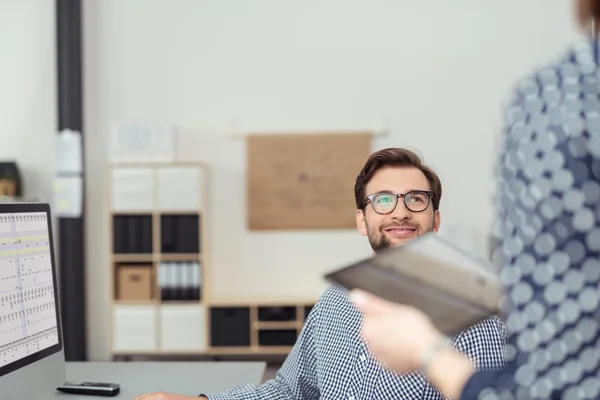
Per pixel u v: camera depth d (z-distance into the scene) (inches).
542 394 29.2
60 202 216.8
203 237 212.5
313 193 223.3
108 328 226.4
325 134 222.4
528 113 30.6
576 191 28.8
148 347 212.4
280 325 210.7
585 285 28.9
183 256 212.4
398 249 34.2
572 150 28.9
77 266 217.5
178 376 82.6
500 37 221.9
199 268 212.5
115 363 90.1
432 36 223.5
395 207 65.4
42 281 69.8
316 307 70.4
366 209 67.2
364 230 70.5
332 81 225.1
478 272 32.7
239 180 226.1
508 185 31.0
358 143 222.4
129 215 214.5
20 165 229.0
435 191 68.0
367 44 224.5
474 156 222.1
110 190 212.8
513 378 29.8
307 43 225.3
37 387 67.0
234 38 225.9
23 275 66.2
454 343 55.8
